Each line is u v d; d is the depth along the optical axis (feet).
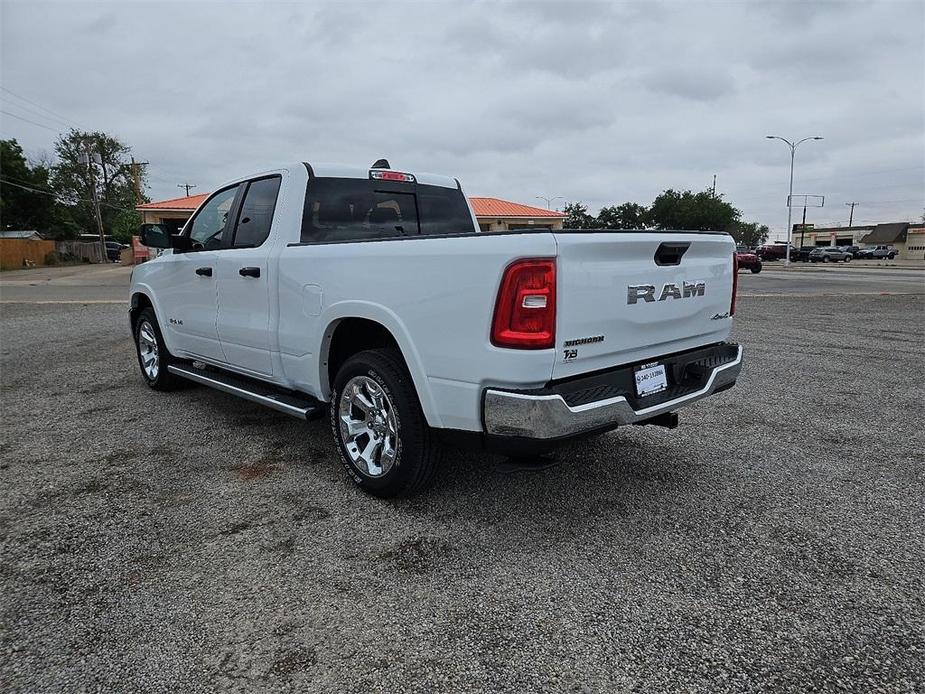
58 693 6.46
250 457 13.43
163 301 17.51
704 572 8.79
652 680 6.65
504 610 7.90
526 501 11.12
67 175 211.00
